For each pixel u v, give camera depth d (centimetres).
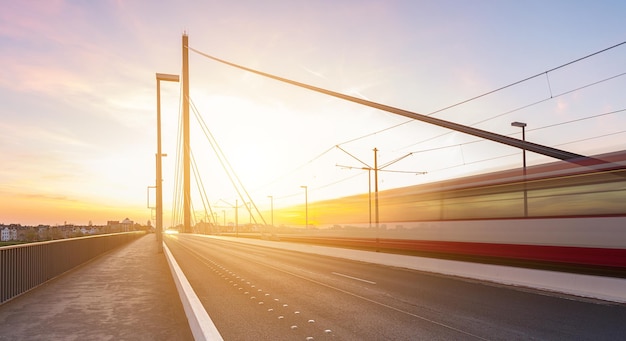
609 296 1020
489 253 1400
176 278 1207
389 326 777
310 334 725
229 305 990
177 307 962
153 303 1011
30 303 1010
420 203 1747
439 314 879
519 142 1150
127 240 4831
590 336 698
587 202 1112
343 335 716
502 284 1332
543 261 1218
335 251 2627
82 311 917
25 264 1178
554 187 1204
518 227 1302
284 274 1648
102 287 1275
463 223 1516
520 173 1317
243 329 761
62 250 1623
